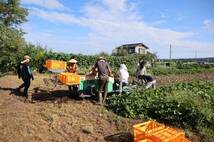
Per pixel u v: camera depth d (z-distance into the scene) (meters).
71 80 11.63
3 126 9.27
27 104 11.88
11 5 33.84
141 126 8.74
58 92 14.15
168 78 27.36
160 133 8.31
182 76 30.95
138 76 14.54
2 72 22.06
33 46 25.94
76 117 10.54
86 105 11.95
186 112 10.36
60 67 14.31
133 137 9.09
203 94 13.46
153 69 34.38
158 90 13.70
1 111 10.73
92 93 12.59
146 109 11.09
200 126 10.05
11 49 22.50
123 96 12.25
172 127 10.12
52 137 8.88
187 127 10.09
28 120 9.97
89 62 32.81
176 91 13.00
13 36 22.75
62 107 11.55
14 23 35.03
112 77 12.99
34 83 16.34
